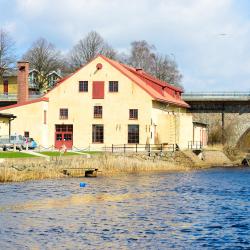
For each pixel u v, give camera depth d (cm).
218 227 2788
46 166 5159
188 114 8981
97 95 7588
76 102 7638
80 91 7638
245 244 2466
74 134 7638
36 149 6956
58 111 7688
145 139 7438
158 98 7581
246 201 3688
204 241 2509
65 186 4347
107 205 3409
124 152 6694
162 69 13288
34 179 4800
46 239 2495
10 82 10375
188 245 2442
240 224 2859
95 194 3912
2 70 10638
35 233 2597
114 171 5825
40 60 12438
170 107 8356
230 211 3247
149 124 7431
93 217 2992
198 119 9238
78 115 7631
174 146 7562
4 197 3641
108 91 7569
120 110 7525
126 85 7519
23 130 7538
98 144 7562
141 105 7462
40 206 3312
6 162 4731
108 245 2423
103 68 7575
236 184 4912
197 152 8050
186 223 2875
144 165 6256
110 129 7544
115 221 2897
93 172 5316
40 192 3934
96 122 7581
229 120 9112
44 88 11700
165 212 3189
